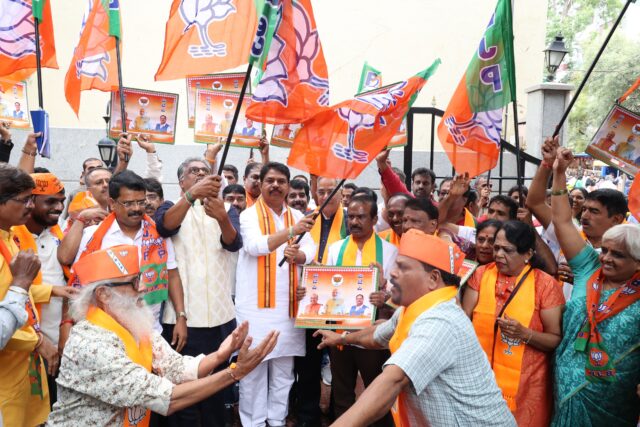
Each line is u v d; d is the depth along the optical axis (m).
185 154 9.21
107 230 3.71
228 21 4.34
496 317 3.31
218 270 4.14
